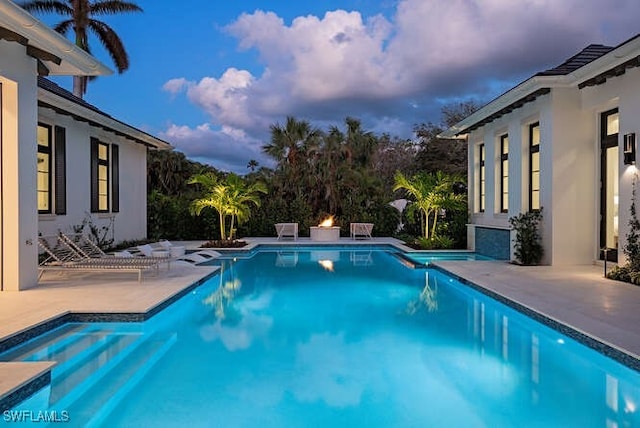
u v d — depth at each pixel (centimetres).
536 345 559
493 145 1354
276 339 584
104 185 1412
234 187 1598
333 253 1570
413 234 1914
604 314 587
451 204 1494
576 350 528
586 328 521
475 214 1516
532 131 1162
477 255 1409
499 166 1346
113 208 1435
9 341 500
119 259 914
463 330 627
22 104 738
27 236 755
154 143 1645
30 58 759
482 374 465
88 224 1257
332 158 2078
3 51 690
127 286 781
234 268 1219
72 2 2334
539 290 751
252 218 1981
